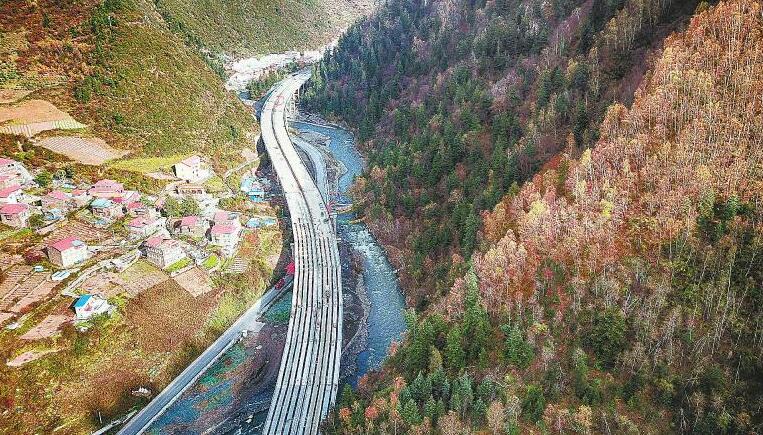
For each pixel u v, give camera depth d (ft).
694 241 347.56
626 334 330.54
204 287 474.08
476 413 320.50
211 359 430.61
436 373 340.39
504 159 515.91
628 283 347.77
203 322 451.53
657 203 368.68
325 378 406.62
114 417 373.61
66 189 516.73
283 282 527.40
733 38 412.57
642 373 312.91
